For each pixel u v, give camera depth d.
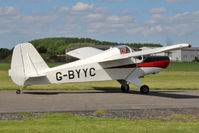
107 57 22.44
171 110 14.71
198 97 20.28
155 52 19.86
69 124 10.85
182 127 10.34
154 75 45.22
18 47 20.50
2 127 10.25
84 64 22.00
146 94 22.27
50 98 19.23
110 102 17.58
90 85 30.34
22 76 20.67
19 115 13.05
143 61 23.59
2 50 170.88
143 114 13.57
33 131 9.62
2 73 49.41
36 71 20.84
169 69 63.66
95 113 13.80
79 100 18.38
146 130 9.84
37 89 24.92
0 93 21.91
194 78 39.53
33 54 20.73
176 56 151.88
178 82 33.78
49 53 166.12
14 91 23.33
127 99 19.06
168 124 10.91
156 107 15.68
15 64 20.59
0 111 14.12
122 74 23.14
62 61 132.00
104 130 9.80
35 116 12.94
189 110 14.73
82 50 28.30
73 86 28.03
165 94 22.19
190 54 153.50
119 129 9.96
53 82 21.22
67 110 14.52
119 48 22.83
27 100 18.16
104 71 22.58
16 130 9.74
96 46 132.50
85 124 10.84
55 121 11.42
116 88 26.77
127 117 12.84
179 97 20.33
